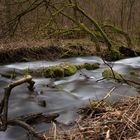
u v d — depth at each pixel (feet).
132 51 55.16
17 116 25.46
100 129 18.01
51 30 53.52
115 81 36.45
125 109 20.36
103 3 68.85
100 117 19.93
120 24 66.59
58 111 26.53
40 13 54.24
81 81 38.19
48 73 40.42
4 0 56.24
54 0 48.93
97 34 51.01
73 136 17.90
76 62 51.19
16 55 50.70
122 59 53.62
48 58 52.60
